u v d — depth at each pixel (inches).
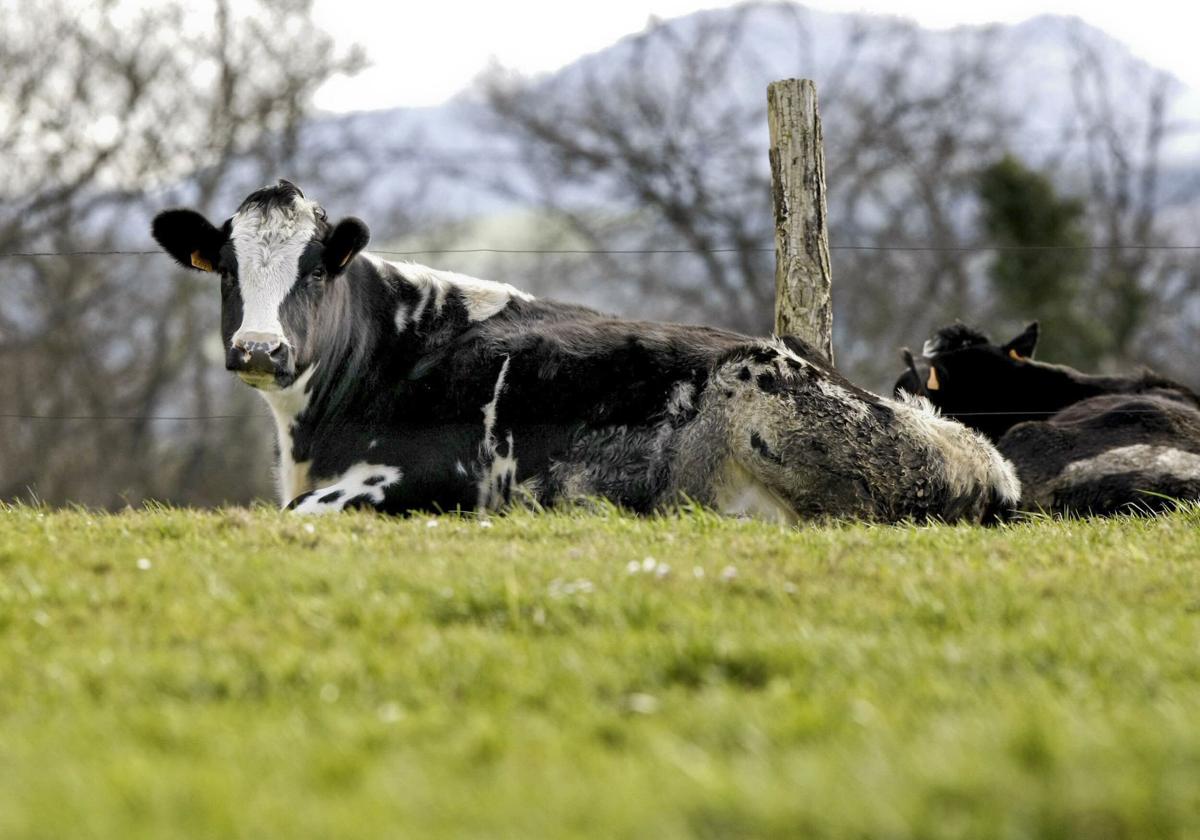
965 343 880.9
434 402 549.0
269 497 1894.7
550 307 575.8
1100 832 203.6
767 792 213.3
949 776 216.5
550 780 225.6
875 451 537.0
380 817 208.7
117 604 339.3
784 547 407.5
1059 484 697.0
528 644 302.5
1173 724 249.3
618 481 537.3
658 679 283.4
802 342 575.8
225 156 2016.5
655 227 2313.0
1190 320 2215.8
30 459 1841.8
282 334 513.3
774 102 668.7
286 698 274.2
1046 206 2119.8
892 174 2342.5
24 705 273.0
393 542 410.3
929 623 333.4
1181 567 397.4
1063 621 325.4
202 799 214.2
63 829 203.5
